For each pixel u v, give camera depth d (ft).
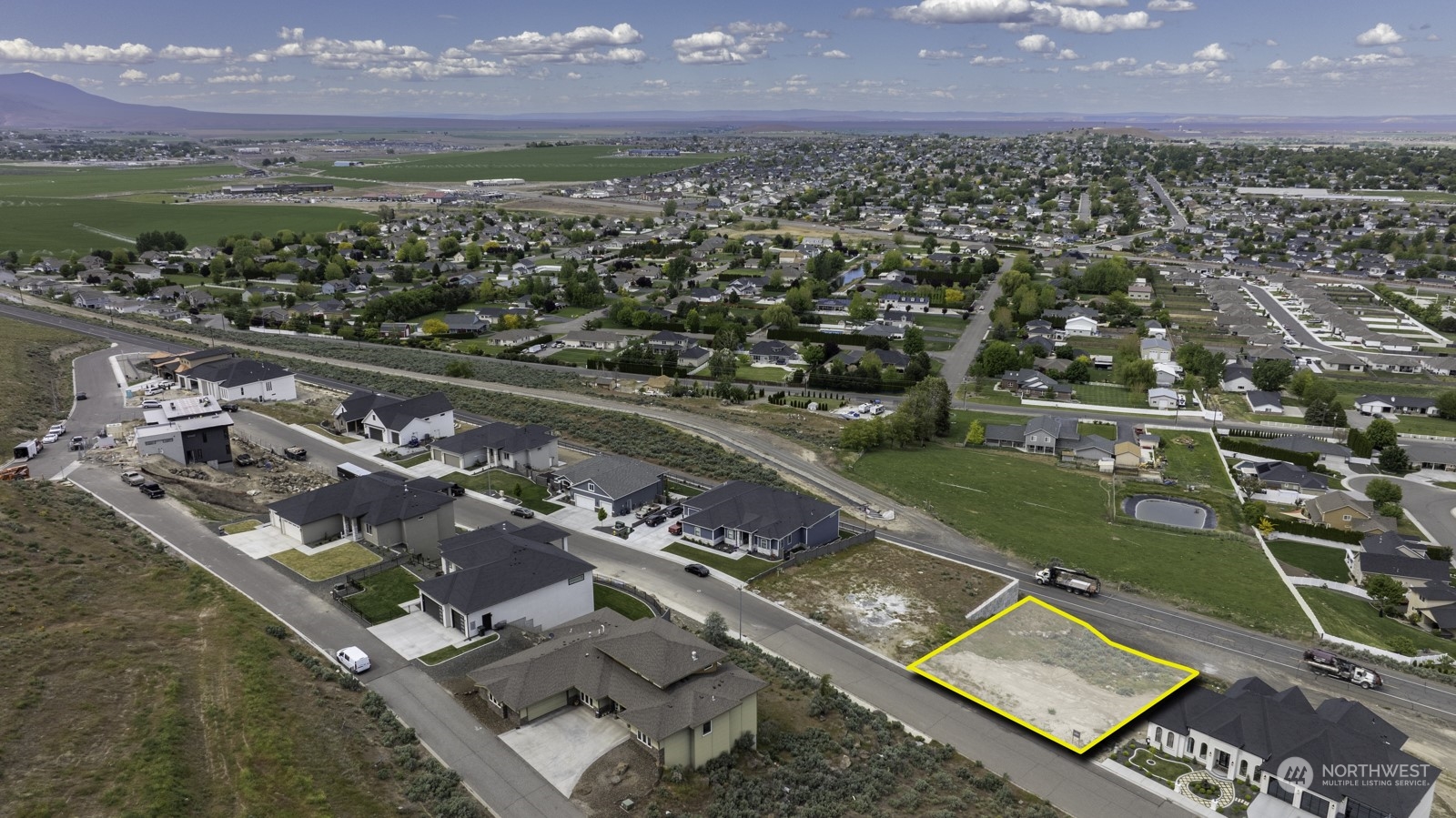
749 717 161.58
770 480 315.78
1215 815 151.23
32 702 150.00
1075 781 159.33
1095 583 238.89
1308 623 226.17
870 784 151.74
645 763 154.20
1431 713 188.14
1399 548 275.59
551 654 176.35
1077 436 377.71
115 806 126.62
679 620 213.66
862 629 213.25
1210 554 271.69
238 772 139.33
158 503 264.52
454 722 166.20
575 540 259.60
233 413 366.63
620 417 381.19
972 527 283.18
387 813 138.10
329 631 199.11
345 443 339.16
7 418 334.85
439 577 208.74
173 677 162.81
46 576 198.59
